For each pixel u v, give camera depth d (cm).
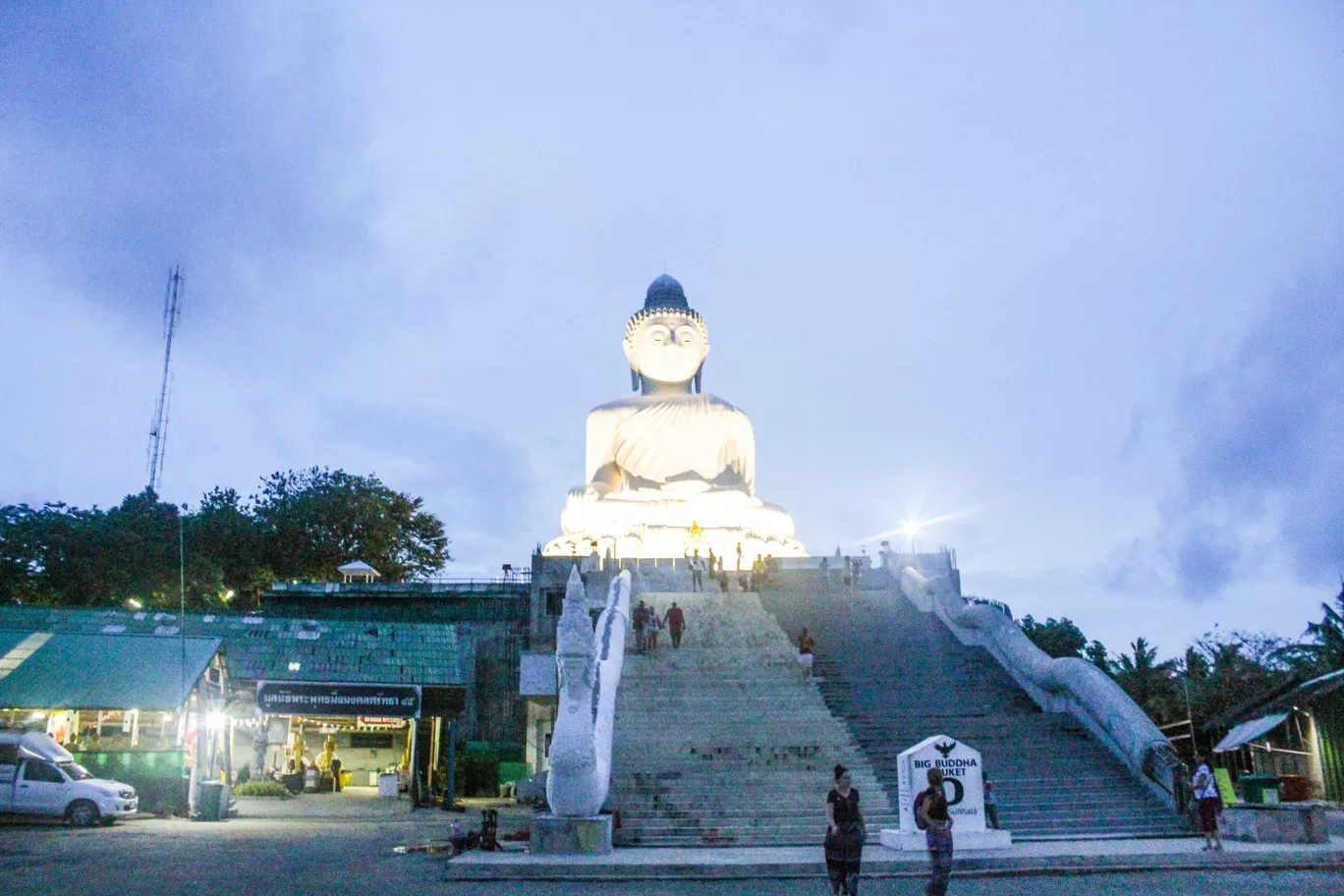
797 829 1948
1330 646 3928
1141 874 1681
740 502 4434
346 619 3969
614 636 2661
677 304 5169
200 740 2794
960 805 1841
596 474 4738
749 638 3030
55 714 2909
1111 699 2306
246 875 1638
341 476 5653
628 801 2050
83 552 4469
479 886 1573
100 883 1528
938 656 2883
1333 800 2880
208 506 5322
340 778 3822
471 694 3788
